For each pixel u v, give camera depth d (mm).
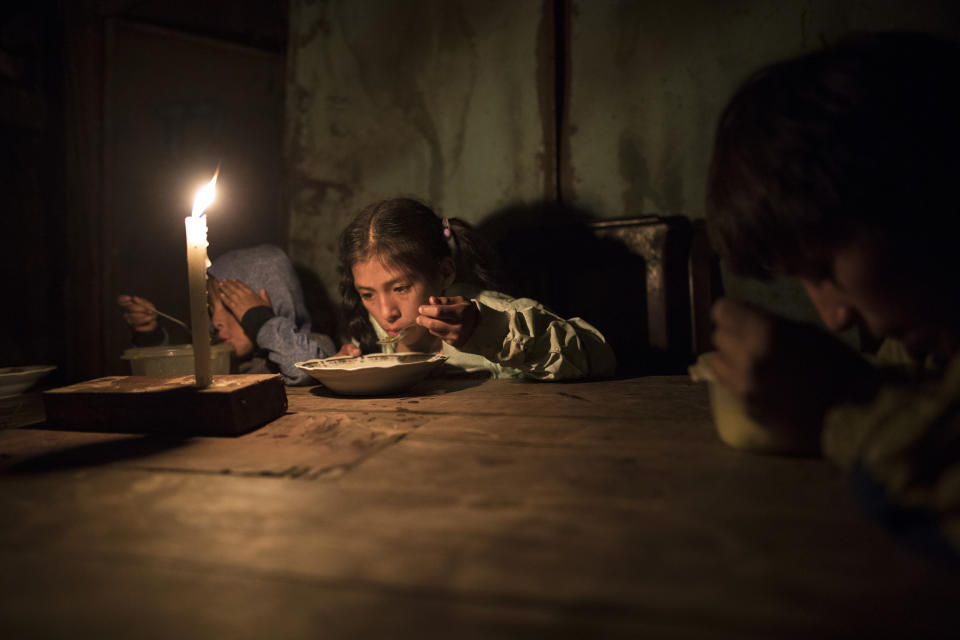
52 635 491
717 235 852
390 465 938
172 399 1188
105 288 3359
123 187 3447
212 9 3584
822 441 833
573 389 1638
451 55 3023
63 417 1266
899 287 687
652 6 2779
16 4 3164
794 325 825
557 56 2938
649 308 2639
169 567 604
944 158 637
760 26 2639
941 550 533
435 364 1637
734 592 521
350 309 2305
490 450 1011
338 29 3178
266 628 488
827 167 669
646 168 2799
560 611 499
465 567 584
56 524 729
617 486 809
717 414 979
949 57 674
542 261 2816
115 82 3379
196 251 1214
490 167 2973
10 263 3150
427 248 2080
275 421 1286
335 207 3172
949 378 585
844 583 529
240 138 3705
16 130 3178
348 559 609
